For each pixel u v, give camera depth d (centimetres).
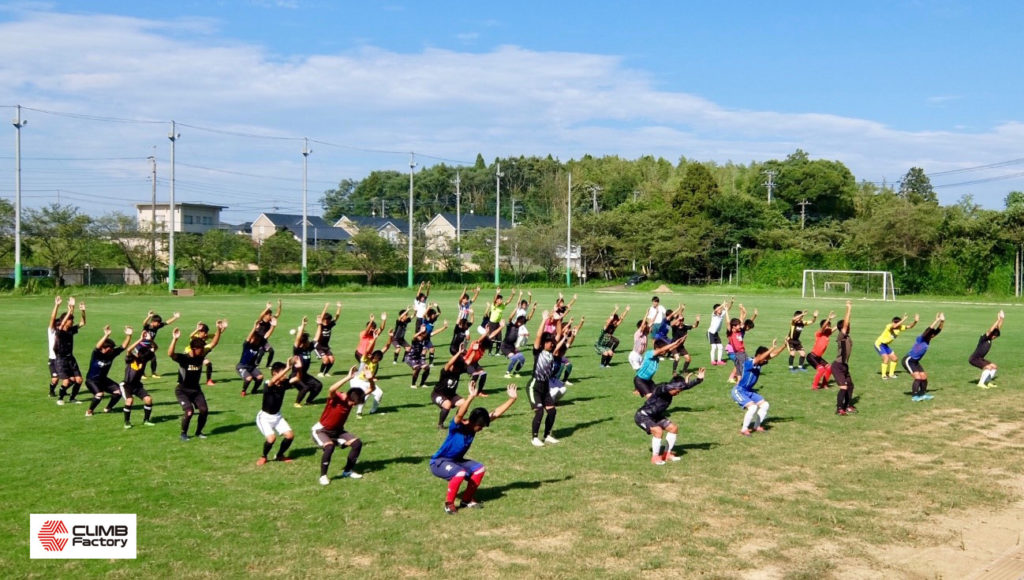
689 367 2345
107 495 1018
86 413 1544
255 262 7156
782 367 2330
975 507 1019
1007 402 1753
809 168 10538
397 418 1545
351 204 16512
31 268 6425
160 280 6650
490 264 8875
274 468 1160
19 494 1019
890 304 5666
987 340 1955
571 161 15850
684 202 9419
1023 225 6700
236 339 2830
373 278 7831
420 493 1044
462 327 1902
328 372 2094
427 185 15275
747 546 870
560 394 1379
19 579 762
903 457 1270
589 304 5344
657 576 786
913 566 823
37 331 3000
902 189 12612
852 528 932
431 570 792
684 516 964
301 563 805
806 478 1141
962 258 6975
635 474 1150
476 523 931
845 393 1611
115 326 3188
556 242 8962
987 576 798
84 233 6291
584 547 857
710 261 8712
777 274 8138
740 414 1620
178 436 1359
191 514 950
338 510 972
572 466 1194
